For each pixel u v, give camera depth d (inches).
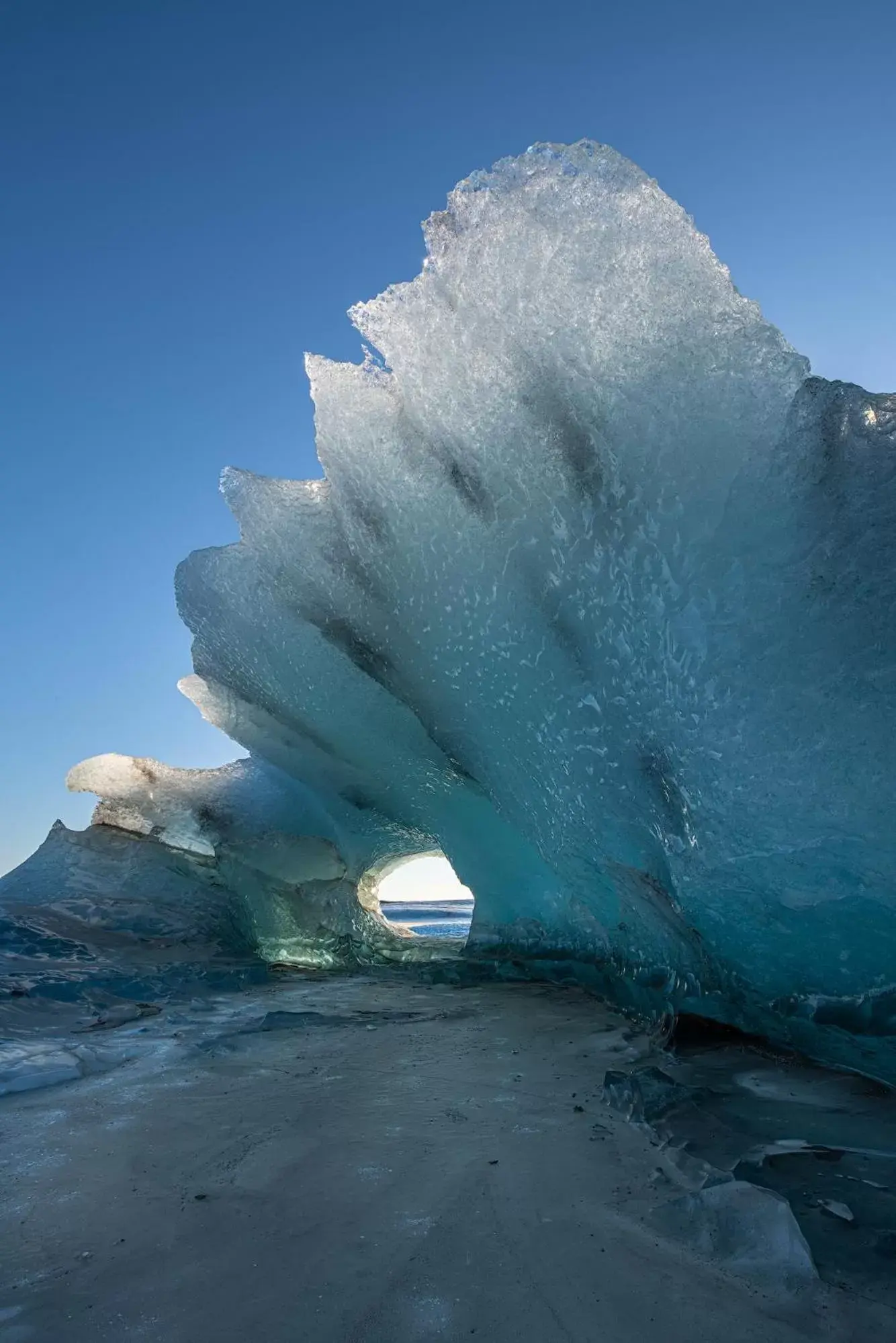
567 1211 57.7
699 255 108.0
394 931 255.8
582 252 117.9
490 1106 84.7
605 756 123.6
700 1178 62.3
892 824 83.3
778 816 90.6
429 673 166.2
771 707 91.8
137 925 235.1
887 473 87.3
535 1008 147.5
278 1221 57.1
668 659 104.3
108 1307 46.4
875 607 86.2
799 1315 44.7
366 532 168.9
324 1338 43.1
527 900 201.8
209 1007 149.3
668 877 116.0
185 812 260.2
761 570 94.3
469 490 144.5
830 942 92.7
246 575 198.2
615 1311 45.2
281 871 231.9
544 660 134.4
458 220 137.1
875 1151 67.1
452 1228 55.3
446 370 143.2
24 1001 146.8
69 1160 70.7
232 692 228.5
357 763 217.8
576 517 122.3
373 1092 90.9
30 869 259.8
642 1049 110.8
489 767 169.2
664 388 106.3
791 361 97.6
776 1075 92.4
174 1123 80.6
